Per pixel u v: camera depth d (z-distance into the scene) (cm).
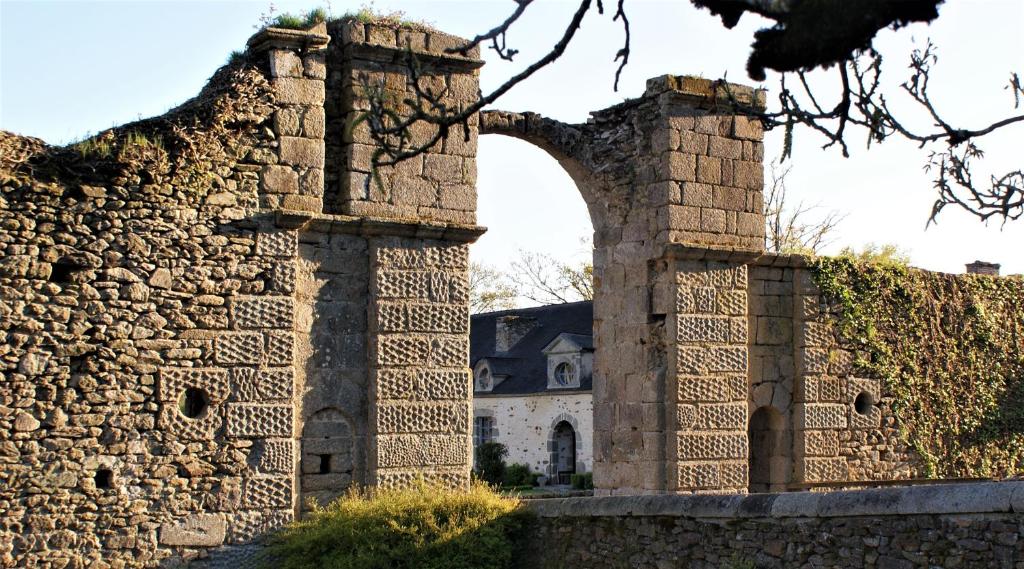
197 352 1655
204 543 1638
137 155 1634
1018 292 2458
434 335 1802
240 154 1711
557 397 4156
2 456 1543
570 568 1583
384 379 1767
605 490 2122
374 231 1777
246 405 1675
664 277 2062
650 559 1482
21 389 1560
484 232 1836
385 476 1755
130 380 1616
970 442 2348
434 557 1609
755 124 2131
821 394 2161
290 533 1658
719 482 2038
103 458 1594
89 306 1602
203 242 1672
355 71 1792
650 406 2042
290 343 1705
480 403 4434
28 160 1594
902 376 2267
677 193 2056
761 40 918
